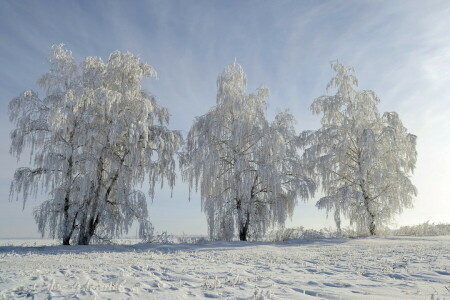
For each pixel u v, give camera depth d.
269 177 24.22
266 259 12.87
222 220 25.23
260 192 27.05
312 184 25.56
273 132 25.08
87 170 21.02
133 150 22.44
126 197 22.83
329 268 10.08
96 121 23.31
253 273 9.30
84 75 23.98
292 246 19.42
